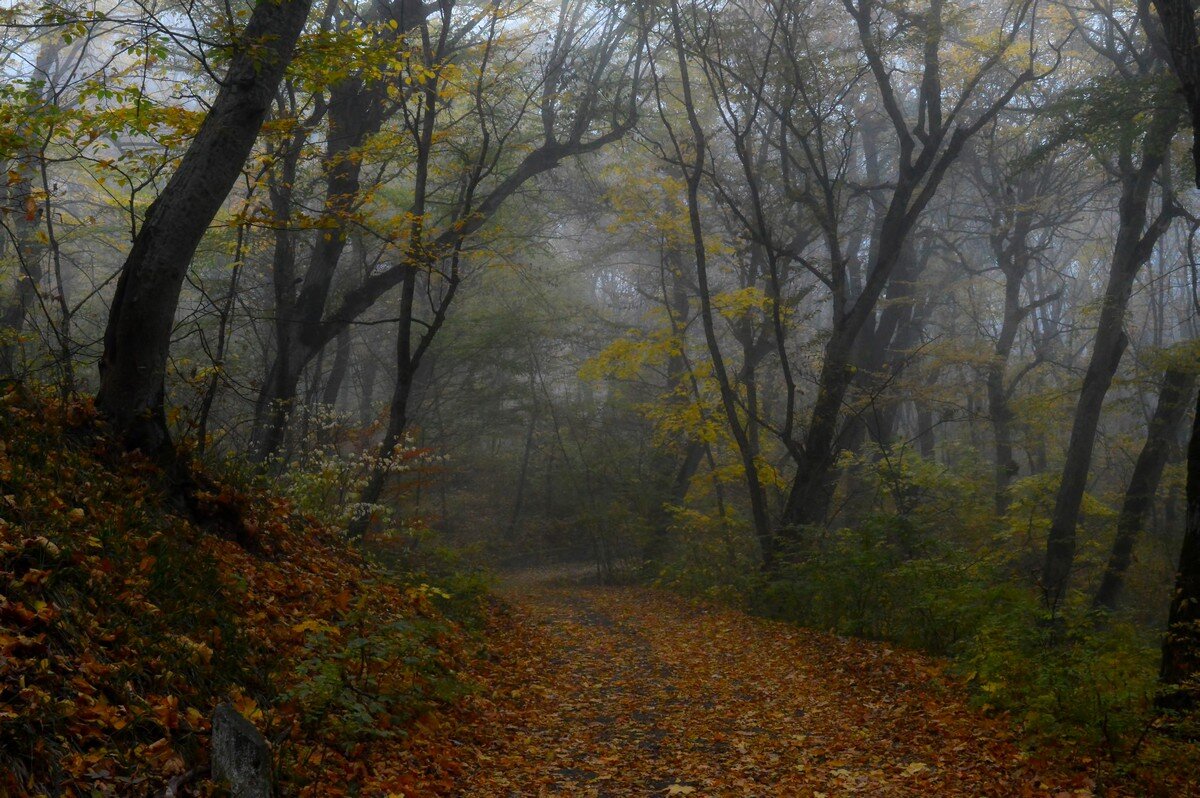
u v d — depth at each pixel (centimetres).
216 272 2644
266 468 1181
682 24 1962
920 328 3309
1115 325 2120
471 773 611
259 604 676
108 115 989
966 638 995
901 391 2566
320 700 551
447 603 1166
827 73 2056
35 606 450
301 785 473
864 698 859
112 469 730
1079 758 621
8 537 498
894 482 2052
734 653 1186
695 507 2923
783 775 640
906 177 1980
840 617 1280
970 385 3156
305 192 1789
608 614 1677
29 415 708
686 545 2505
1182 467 2302
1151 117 1817
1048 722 640
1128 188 2175
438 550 1388
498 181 2334
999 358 2806
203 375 1047
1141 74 2098
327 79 988
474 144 2022
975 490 2366
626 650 1219
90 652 459
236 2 1565
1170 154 2083
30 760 364
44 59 1975
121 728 420
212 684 520
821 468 1969
